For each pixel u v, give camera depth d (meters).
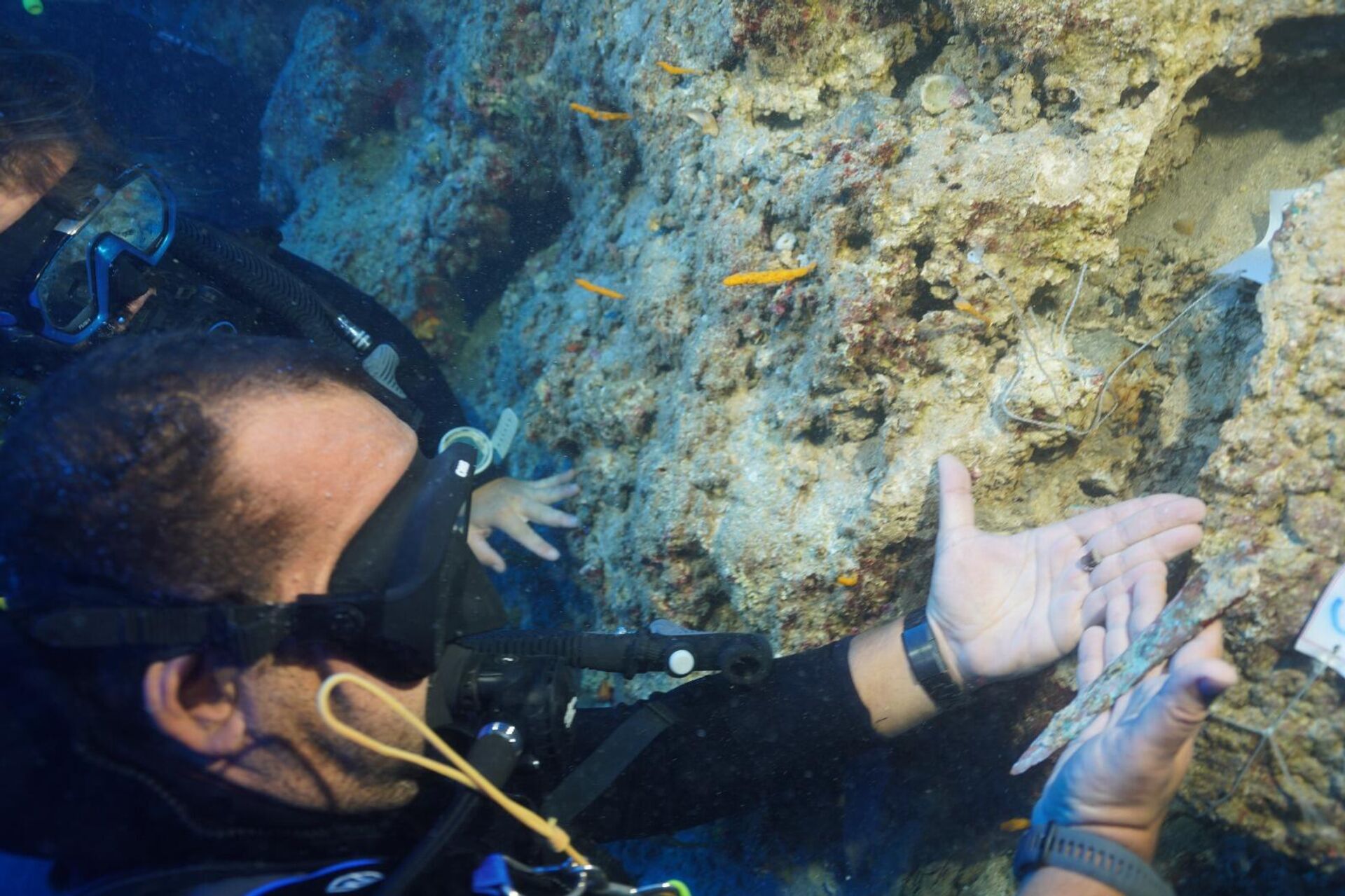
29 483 0.89
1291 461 1.27
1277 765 1.28
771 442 2.10
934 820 1.87
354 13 5.14
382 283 4.49
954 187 1.75
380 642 0.98
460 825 1.00
